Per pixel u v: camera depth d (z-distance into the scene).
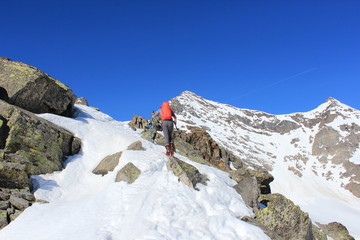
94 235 8.31
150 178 11.96
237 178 16.00
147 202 10.03
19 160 12.64
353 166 187.62
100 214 9.66
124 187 11.38
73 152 16.11
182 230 8.83
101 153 16.81
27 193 11.26
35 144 13.98
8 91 17.48
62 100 20.25
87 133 18.41
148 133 21.03
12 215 9.99
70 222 9.22
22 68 18.67
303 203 149.25
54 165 14.02
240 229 9.18
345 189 171.50
